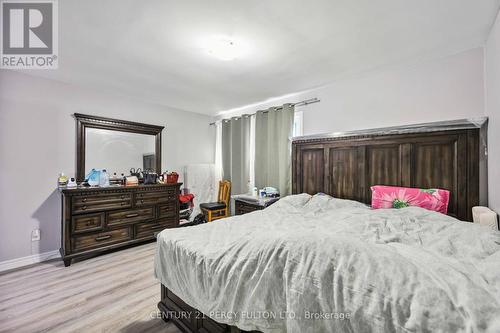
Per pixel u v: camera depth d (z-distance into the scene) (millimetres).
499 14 1488
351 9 1476
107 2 1418
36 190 2678
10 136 2512
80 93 3006
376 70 2453
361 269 788
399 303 659
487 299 624
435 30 1717
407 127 2225
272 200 3098
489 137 1819
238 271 1056
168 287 1465
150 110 3754
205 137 4641
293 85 2924
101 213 2742
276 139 3408
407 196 2131
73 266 2492
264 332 915
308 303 786
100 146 3174
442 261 948
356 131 2559
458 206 1978
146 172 3455
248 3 1420
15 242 2535
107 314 1680
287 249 955
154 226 3254
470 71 2014
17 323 1571
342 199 2537
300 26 1668
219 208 3926
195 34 1778
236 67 2383
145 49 2016
